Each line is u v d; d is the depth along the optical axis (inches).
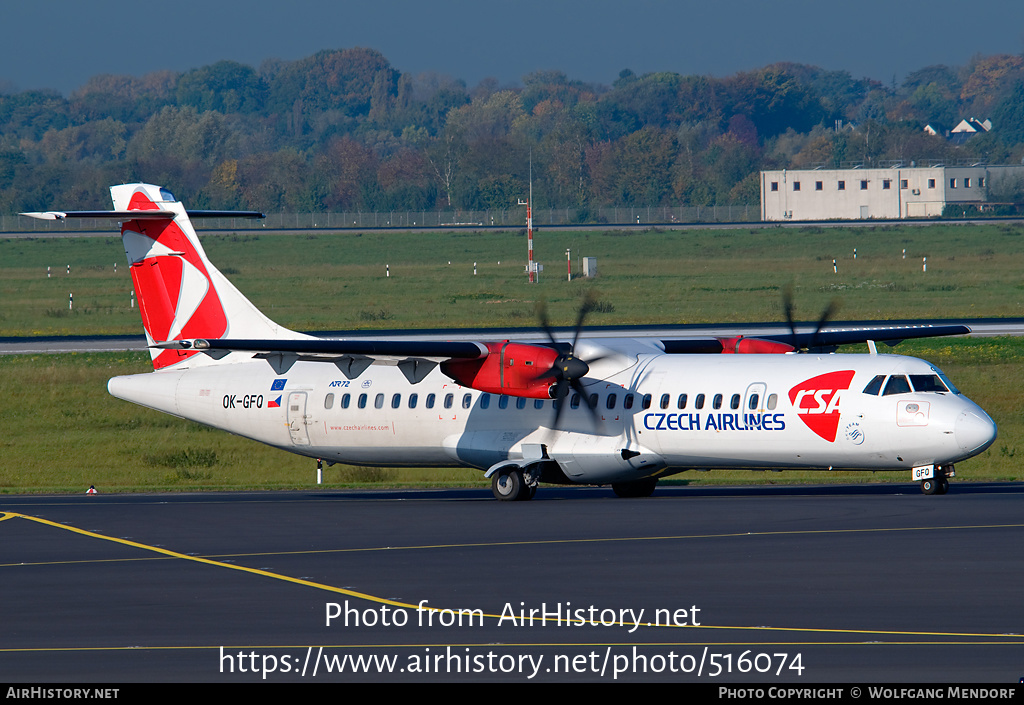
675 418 4040.4
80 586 2645.2
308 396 4586.6
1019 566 2635.3
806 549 2891.2
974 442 3708.2
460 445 4350.4
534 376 4047.7
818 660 1943.9
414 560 2896.2
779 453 3944.4
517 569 2746.1
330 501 4197.8
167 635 2185.0
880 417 3794.3
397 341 4074.8
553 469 4234.7
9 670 1953.7
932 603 2306.8
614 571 2689.5
